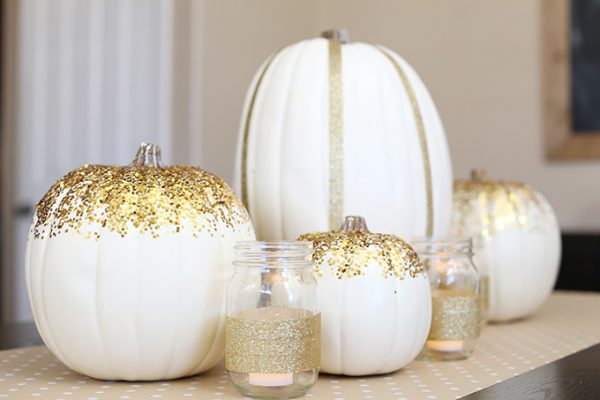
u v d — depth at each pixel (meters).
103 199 0.66
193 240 0.66
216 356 0.69
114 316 0.64
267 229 0.88
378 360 0.68
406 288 0.69
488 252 1.02
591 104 2.47
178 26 2.55
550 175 2.54
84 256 0.65
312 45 0.92
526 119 2.58
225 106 2.64
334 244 0.69
